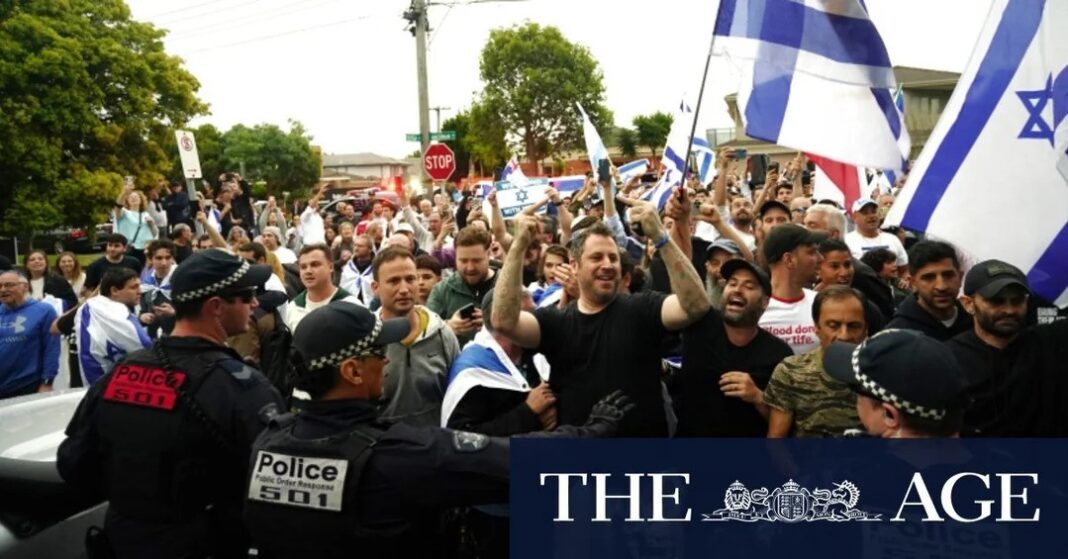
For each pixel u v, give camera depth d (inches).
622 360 141.0
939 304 162.2
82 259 1089.4
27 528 146.3
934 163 167.8
